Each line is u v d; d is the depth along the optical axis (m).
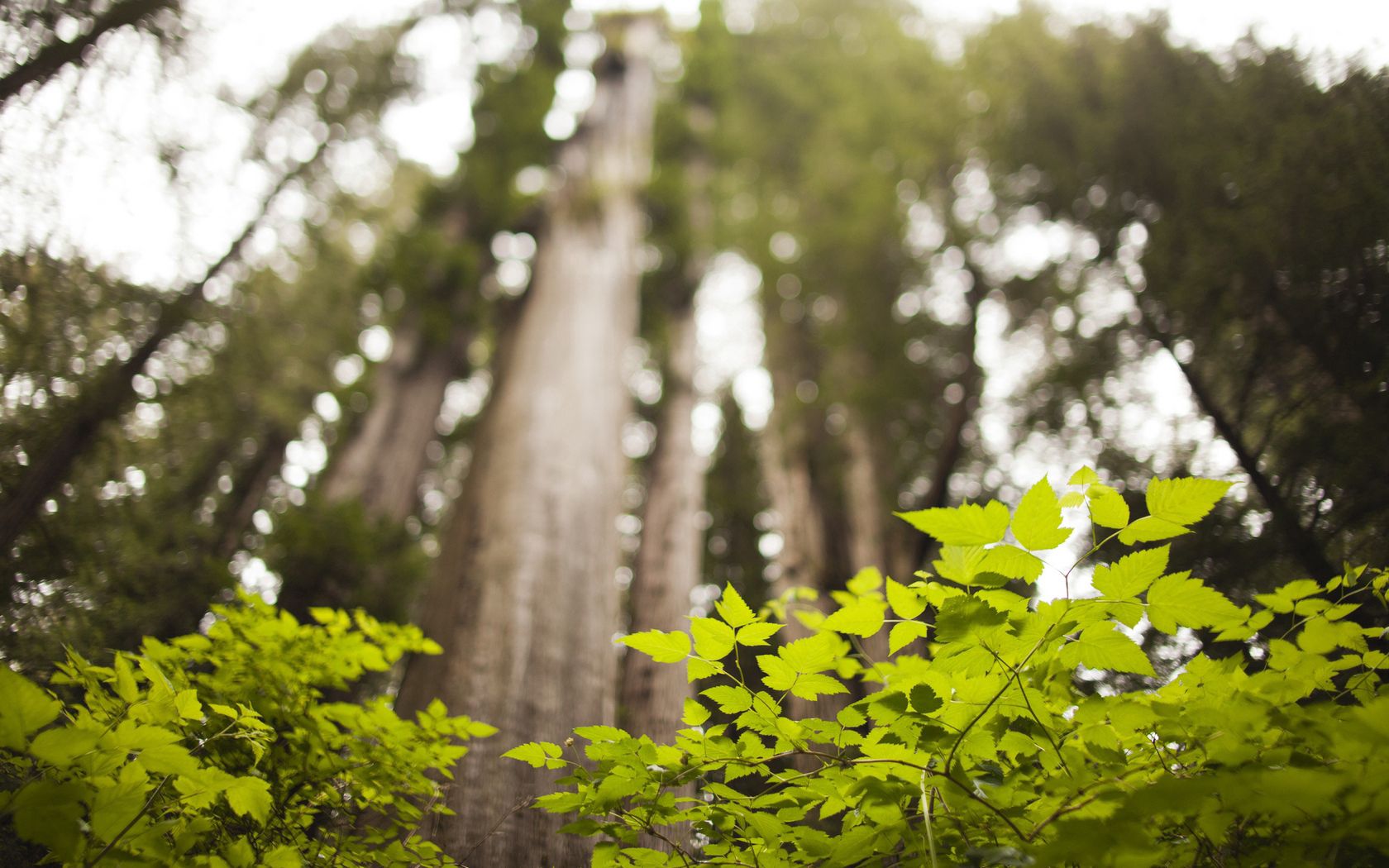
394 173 7.57
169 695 1.39
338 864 1.74
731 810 1.40
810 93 10.57
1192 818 1.16
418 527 6.15
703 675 1.31
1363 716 0.98
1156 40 3.89
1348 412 2.29
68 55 2.82
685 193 8.61
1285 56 3.05
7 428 2.53
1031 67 4.74
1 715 0.96
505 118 9.33
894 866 1.40
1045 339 4.36
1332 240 2.48
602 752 1.40
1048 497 1.14
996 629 1.19
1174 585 1.12
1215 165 3.10
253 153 4.35
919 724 1.28
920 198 7.07
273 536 3.98
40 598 2.48
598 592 3.85
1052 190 4.41
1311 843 1.10
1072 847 0.95
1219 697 1.35
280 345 4.86
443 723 1.74
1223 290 2.83
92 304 2.97
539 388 5.02
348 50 6.01
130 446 3.14
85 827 1.12
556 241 6.91
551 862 2.45
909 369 6.28
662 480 5.95
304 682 1.83
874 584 1.69
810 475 5.95
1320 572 2.16
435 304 7.25
